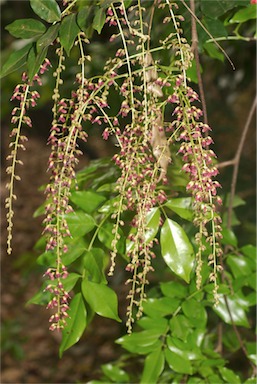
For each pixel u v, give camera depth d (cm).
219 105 175
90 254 94
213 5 98
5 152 398
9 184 80
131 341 100
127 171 80
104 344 255
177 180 109
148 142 83
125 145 81
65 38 82
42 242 100
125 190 87
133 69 99
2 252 333
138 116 85
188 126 79
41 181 418
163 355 99
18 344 239
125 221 99
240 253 116
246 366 144
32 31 87
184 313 100
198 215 86
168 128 82
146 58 83
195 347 99
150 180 82
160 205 92
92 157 285
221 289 101
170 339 99
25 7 216
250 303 105
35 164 438
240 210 149
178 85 80
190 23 101
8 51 198
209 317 133
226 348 130
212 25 100
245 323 104
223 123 178
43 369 242
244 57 155
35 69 82
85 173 106
